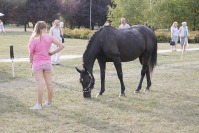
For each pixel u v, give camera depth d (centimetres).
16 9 7169
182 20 5081
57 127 724
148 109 879
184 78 1361
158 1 5041
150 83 1128
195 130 713
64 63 1788
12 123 748
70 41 3800
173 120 783
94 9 7512
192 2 5047
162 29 5297
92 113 834
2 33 5394
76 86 1185
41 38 837
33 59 852
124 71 1549
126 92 1090
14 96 1021
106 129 714
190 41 3844
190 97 1025
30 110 858
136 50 1049
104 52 980
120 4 5141
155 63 1131
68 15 7425
